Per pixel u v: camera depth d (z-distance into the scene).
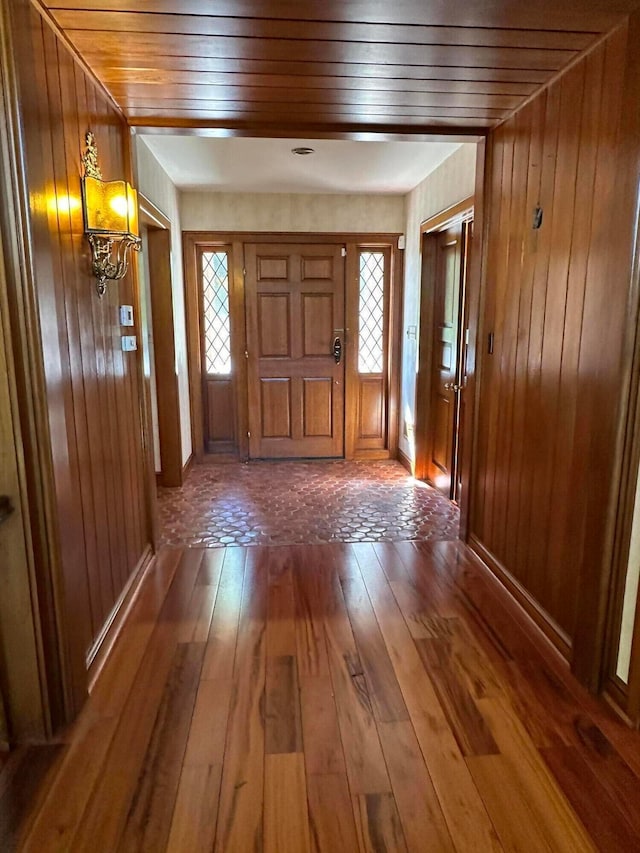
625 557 1.81
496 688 1.99
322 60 2.03
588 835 1.43
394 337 5.07
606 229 1.83
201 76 2.16
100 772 1.62
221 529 3.54
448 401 4.14
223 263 4.96
